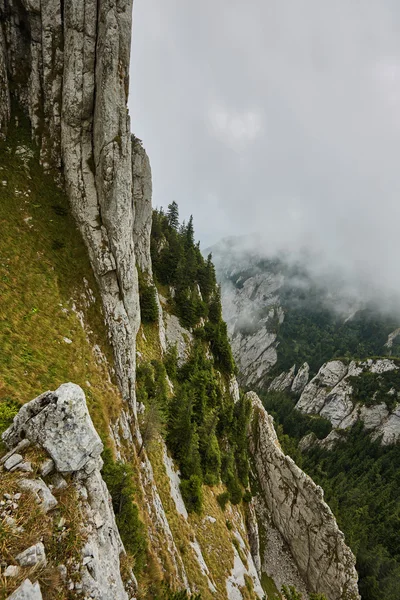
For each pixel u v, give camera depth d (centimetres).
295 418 16462
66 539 1136
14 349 2355
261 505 7181
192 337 7888
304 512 6181
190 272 9306
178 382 6384
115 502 2172
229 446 6869
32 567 977
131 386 3306
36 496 1152
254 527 5950
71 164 3366
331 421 15775
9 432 1380
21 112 3600
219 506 4891
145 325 6259
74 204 3412
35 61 3391
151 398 4528
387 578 6575
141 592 1711
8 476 1185
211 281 10312
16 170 3372
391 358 16075
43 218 3291
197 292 9044
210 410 6369
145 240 6488
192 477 4262
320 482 10488
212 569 3606
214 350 8656
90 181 3353
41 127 3547
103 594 1123
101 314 3306
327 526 5738
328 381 17612
